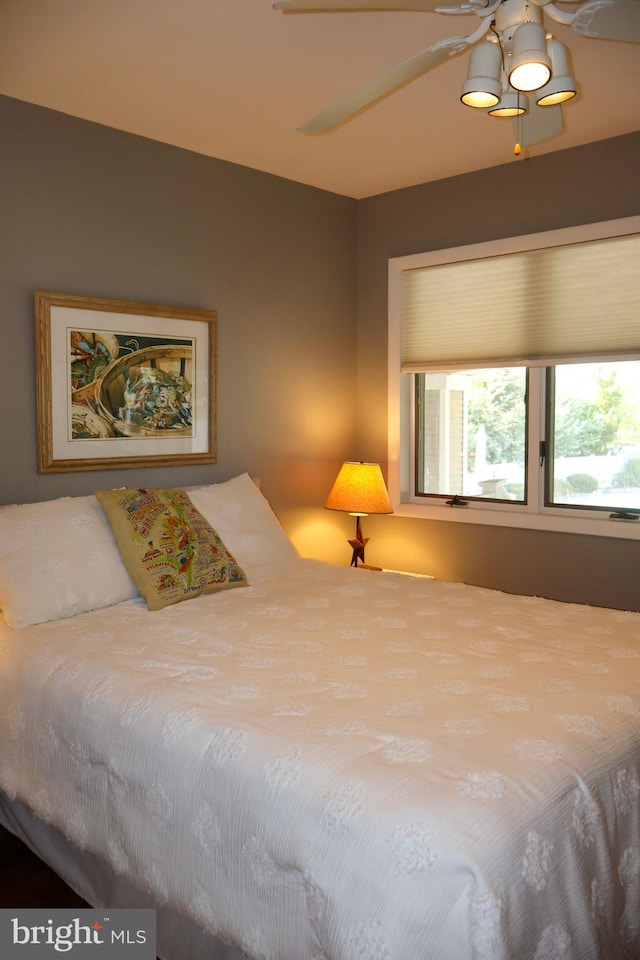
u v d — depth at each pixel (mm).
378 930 1247
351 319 4250
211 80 2633
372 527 4281
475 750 1503
